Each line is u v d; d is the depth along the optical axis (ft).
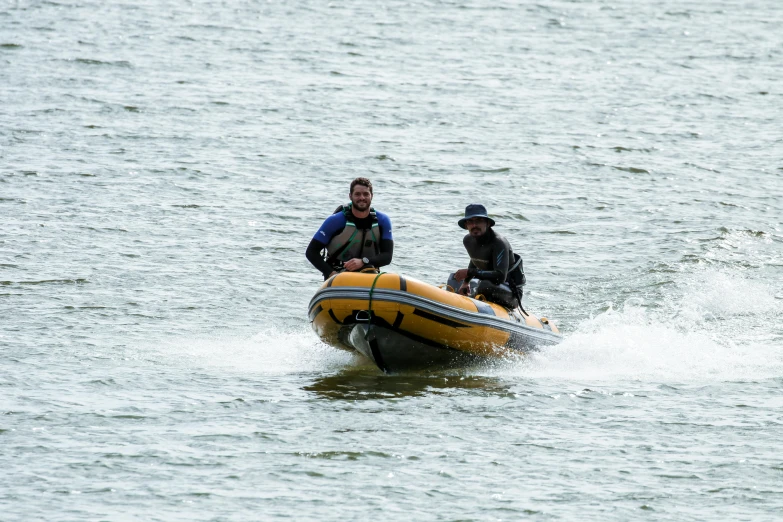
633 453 90.27
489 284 126.41
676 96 339.57
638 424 98.63
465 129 286.66
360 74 355.56
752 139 284.61
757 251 187.21
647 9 506.48
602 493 81.35
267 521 75.87
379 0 505.25
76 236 184.55
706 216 210.18
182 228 193.26
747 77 372.79
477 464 87.35
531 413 102.17
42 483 81.82
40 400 104.06
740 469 86.28
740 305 156.97
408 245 186.80
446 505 79.00
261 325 144.05
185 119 284.20
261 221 200.34
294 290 162.30
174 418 99.04
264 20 447.42
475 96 329.52
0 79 321.52
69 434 93.56
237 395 107.55
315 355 128.67
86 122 274.98
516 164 251.39
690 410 103.60
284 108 302.66
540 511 77.97
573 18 480.23
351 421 98.58
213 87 326.24
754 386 113.70
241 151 254.27
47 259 170.30
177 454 88.74
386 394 109.40
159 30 414.82
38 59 352.28
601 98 333.42
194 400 105.50
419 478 84.17
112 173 229.25
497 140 275.59
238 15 455.63
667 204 219.61
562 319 151.02
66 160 237.86
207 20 440.86
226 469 85.51
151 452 89.10
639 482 83.51
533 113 309.42
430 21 460.55
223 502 78.95
